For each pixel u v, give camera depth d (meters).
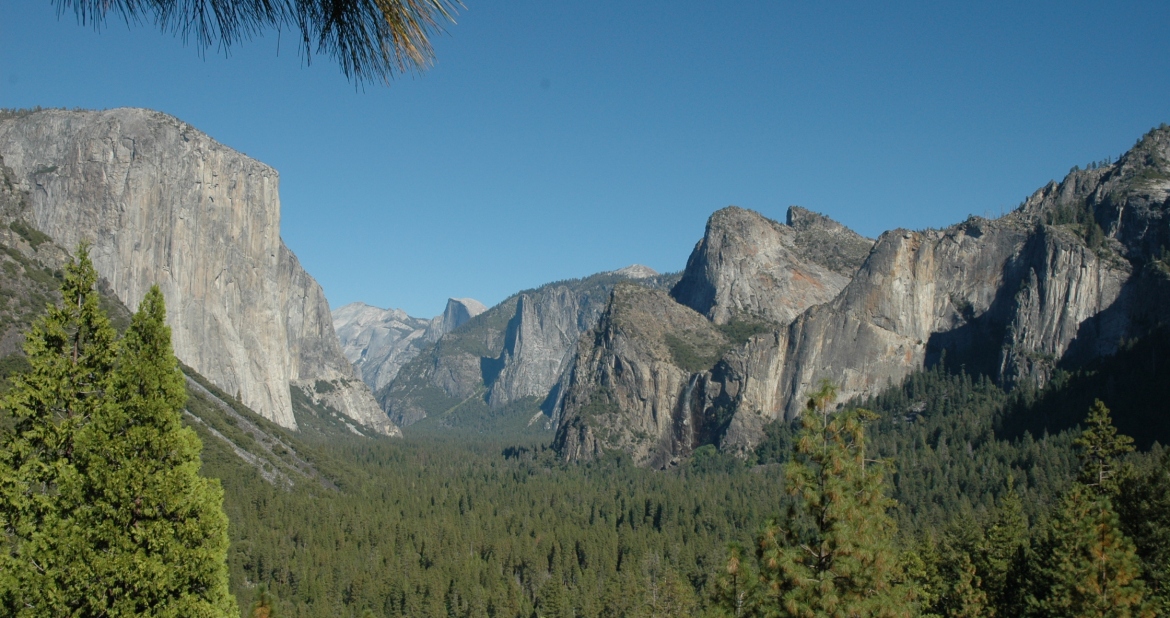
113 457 38.97
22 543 39.28
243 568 133.12
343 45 14.24
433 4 14.34
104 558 37.41
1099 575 54.72
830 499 47.12
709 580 130.50
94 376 44.97
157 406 39.72
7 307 135.88
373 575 135.12
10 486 41.84
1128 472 70.25
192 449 40.81
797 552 46.72
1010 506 91.25
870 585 46.19
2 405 42.81
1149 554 64.38
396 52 14.37
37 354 43.84
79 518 38.12
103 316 45.41
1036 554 76.88
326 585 128.88
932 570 83.31
